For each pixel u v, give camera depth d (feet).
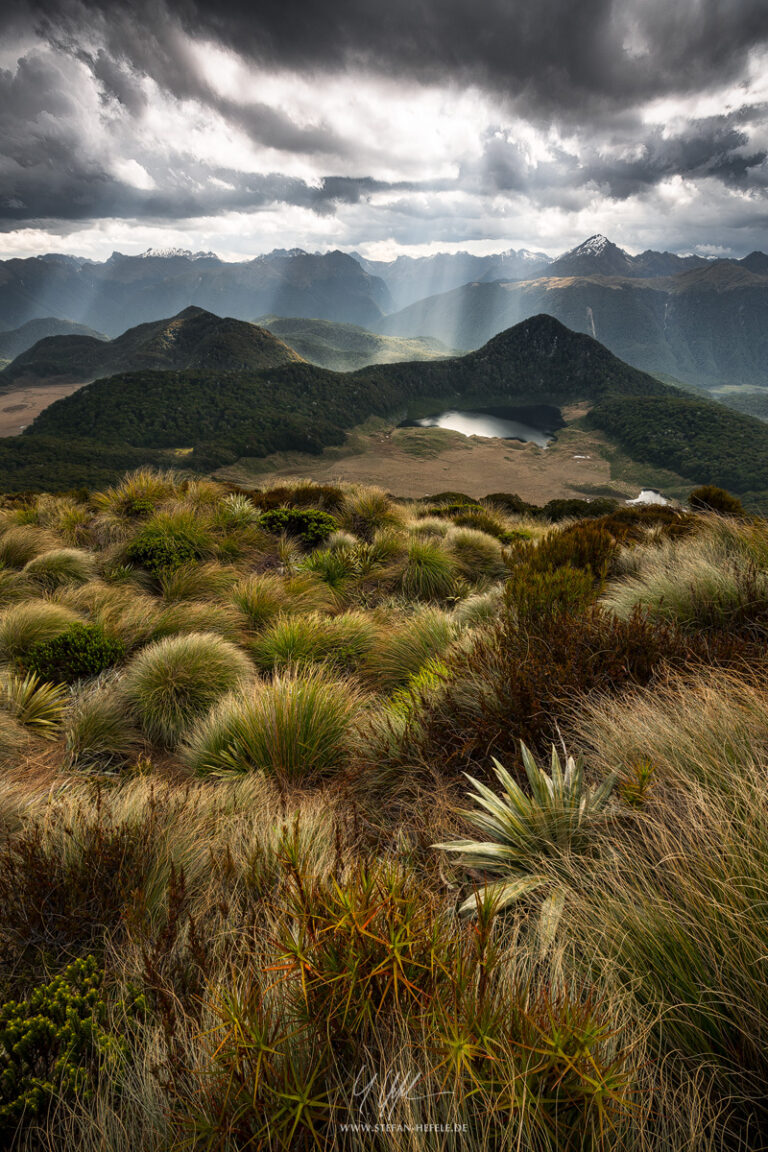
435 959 4.31
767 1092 3.80
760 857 4.96
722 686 8.52
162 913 6.79
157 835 7.99
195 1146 3.89
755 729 7.13
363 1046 4.09
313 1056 4.12
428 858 7.15
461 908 5.62
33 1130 4.61
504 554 23.11
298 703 12.66
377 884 4.89
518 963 4.80
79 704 15.83
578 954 5.08
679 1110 3.72
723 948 4.33
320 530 34.04
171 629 21.21
